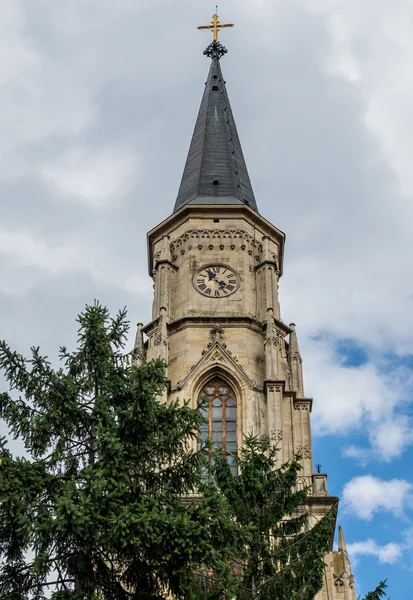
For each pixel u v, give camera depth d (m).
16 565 34.06
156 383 38.25
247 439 43.72
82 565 33.62
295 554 39.38
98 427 35.19
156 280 73.56
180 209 77.06
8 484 33.03
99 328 38.62
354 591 57.31
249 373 66.38
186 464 37.66
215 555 33.06
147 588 34.91
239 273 72.94
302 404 66.81
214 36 104.38
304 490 42.00
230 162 84.19
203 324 69.19
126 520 32.28
